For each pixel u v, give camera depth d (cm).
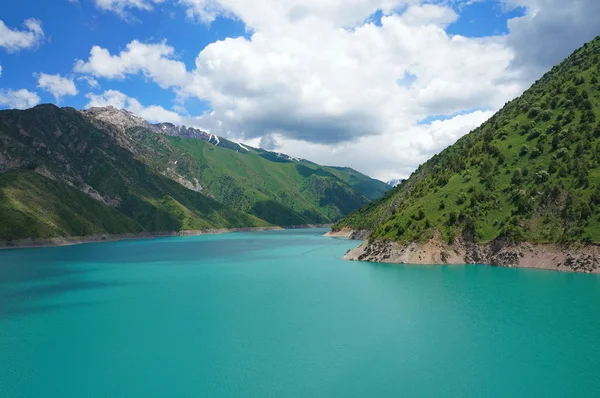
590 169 11569
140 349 5297
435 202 13575
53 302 8044
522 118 15638
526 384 4184
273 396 4016
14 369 4700
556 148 12888
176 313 7044
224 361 4875
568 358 4784
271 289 9094
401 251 12694
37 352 5228
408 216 13662
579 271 9981
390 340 5472
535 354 4922
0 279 10844
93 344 5516
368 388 4150
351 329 5972
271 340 5575
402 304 7338
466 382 4241
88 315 6994
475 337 5525
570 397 3922
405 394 4031
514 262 11000
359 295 8200
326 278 10406
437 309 6950
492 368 4559
